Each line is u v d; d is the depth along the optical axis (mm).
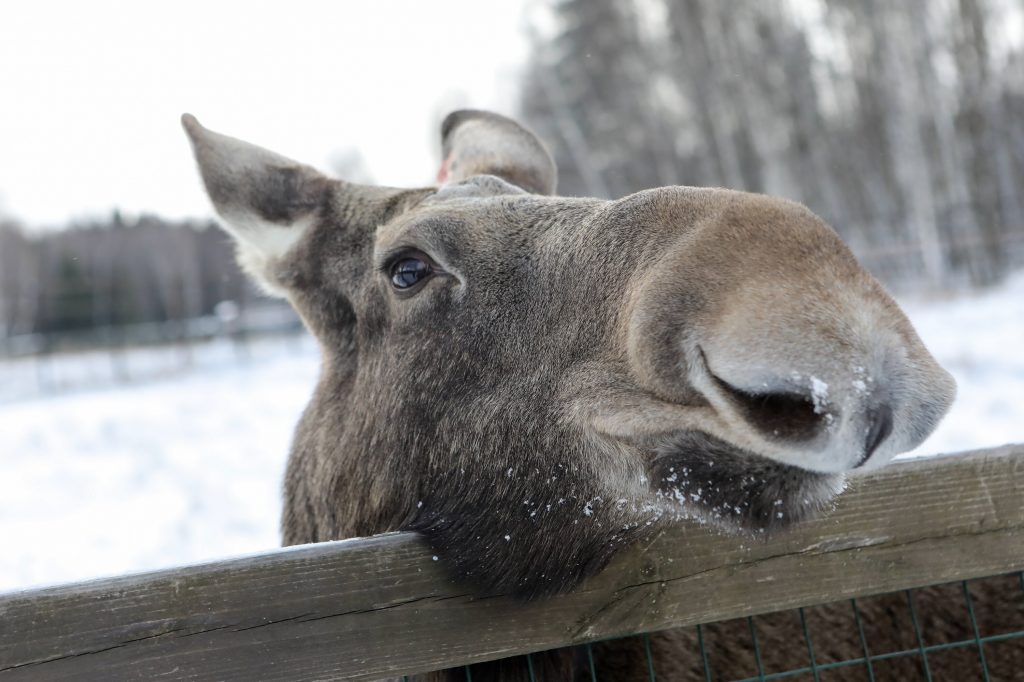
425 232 2889
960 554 2486
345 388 3326
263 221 3531
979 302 19797
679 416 2129
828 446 1868
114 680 2094
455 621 2318
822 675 3264
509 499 2555
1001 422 9242
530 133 4012
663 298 2109
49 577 8359
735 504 2182
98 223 65000
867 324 1900
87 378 26891
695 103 34625
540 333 2611
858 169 32750
